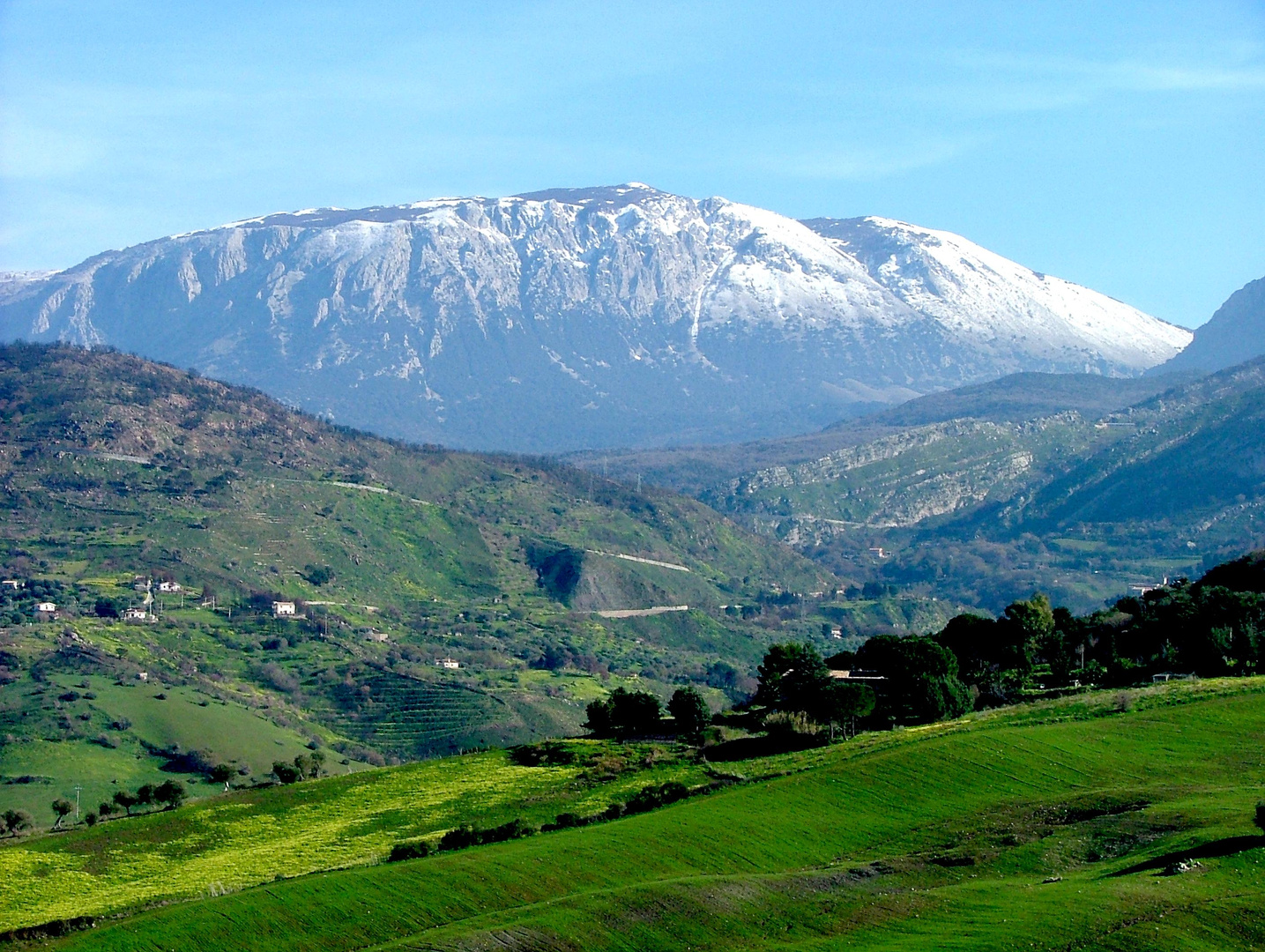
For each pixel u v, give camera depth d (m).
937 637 189.75
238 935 102.88
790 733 152.25
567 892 107.12
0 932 109.12
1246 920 85.19
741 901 100.12
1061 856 103.56
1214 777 118.81
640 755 153.25
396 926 103.06
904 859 107.44
